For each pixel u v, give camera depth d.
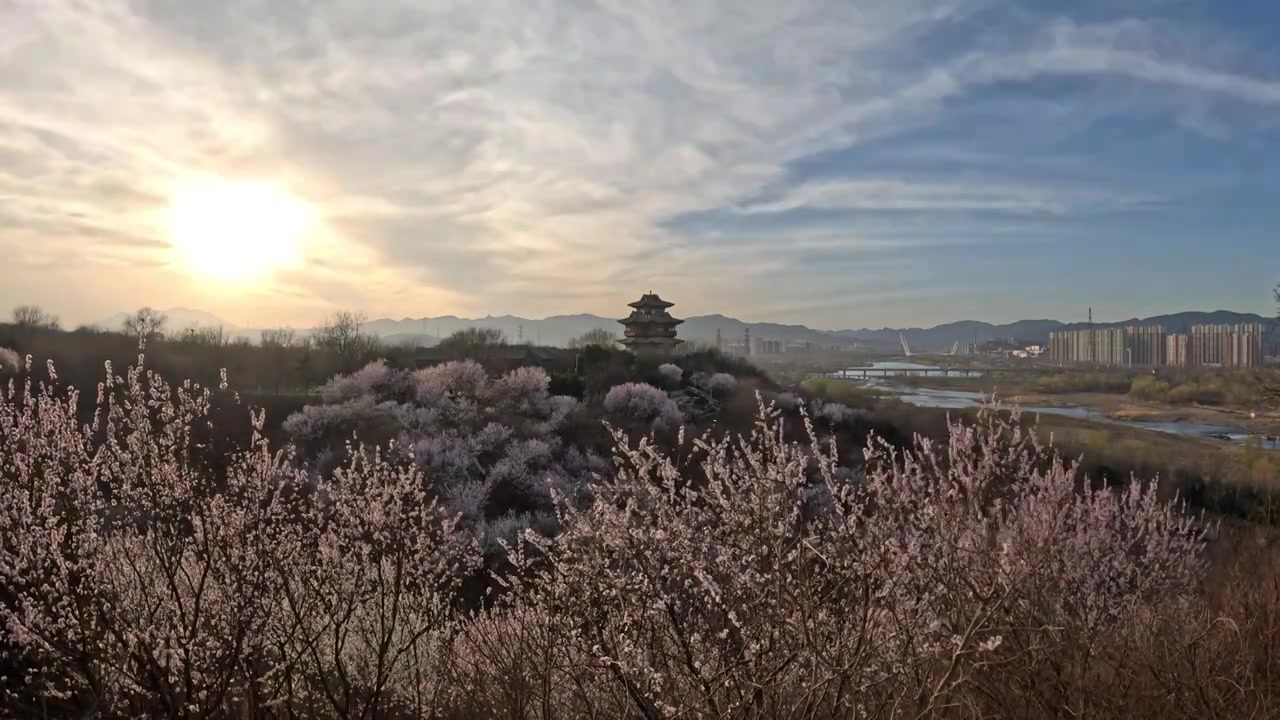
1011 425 4.72
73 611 4.43
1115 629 4.71
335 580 5.22
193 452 5.11
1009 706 3.98
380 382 34.53
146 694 4.46
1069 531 4.76
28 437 4.71
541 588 4.49
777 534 3.58
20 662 4.67
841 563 3.66
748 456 3.87
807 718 3.46
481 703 5.01
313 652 4.89
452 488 21.84
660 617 3.69
